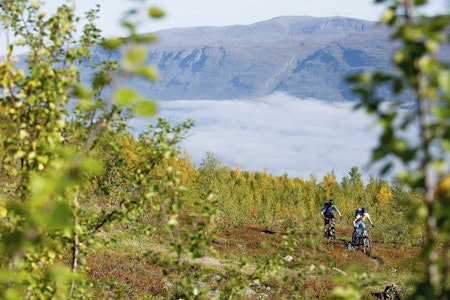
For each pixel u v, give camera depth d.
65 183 2.42
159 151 7.36
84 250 6.92
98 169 2.87
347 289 4.32
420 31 2.41
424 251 2.59
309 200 81.31
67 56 6.23
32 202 2.66
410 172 2.53
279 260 8.02
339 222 48.97
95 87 5.27
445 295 2.64
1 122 5.86
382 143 2.54
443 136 2.46
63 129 6.65
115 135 6.92
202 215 7.01
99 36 6.51
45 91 5.82
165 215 7.01
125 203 7.16
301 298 8.24
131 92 2.04
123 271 17.50
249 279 7.95
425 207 2.55
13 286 4.18
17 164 5.96
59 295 5.26
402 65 2.47
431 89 2.43
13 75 5.81
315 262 8.26
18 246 2.91
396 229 34.12
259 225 39.56
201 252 6.82
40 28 6.29
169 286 16.16
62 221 2.15
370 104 2.59
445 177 2.45
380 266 26.03
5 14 6.04
